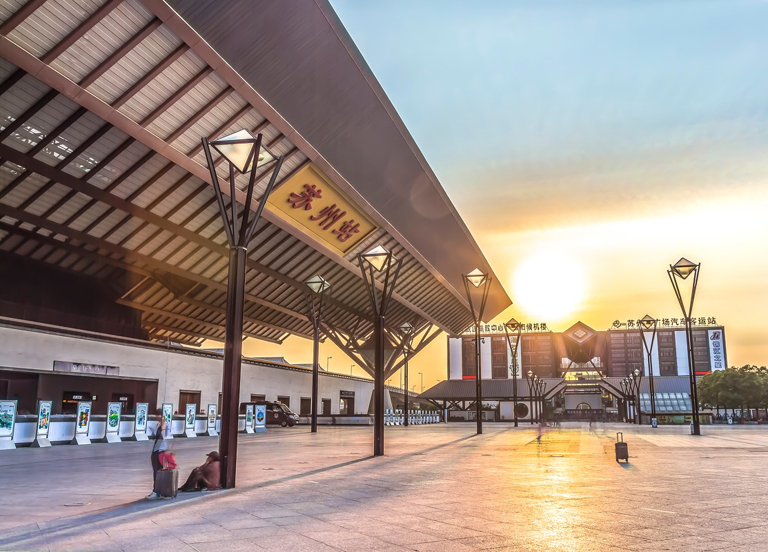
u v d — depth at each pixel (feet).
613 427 177.78
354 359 204.54
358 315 196.34
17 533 24.72
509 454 68.69
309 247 150.00
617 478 44.39
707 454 68.69
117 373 125.90
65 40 72.90
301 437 110.73
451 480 43.24
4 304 119.14
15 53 70.64
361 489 38.34
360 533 24.58
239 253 42.16
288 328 205.57
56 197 104.22
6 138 86.48
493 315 261.65
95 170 97.86
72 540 23.40
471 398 315.58
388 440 101.14
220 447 39.52
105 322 145.07
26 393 108.06
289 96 96.17
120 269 143.43
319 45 92.53
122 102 83.30
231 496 35.29
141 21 75.51
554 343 368.27
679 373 366.02
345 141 113.09
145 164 101.24
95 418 88.48
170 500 33.42
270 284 163.84
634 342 376.89
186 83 86.07
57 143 91.20
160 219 113.70
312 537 23.82
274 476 45.85
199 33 78.79
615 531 24.84
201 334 195.72
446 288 205.16
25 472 48.26
